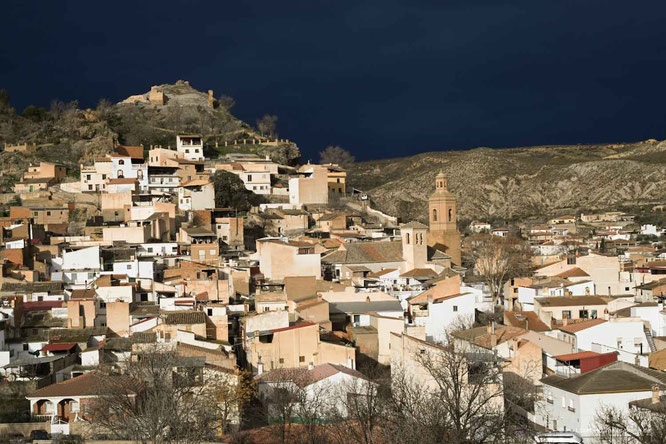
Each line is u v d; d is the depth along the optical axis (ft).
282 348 343.26
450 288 443.73
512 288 506.89
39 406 288.10
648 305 388.37
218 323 377.09
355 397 267.18
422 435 226.79
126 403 269.85
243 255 594.65
